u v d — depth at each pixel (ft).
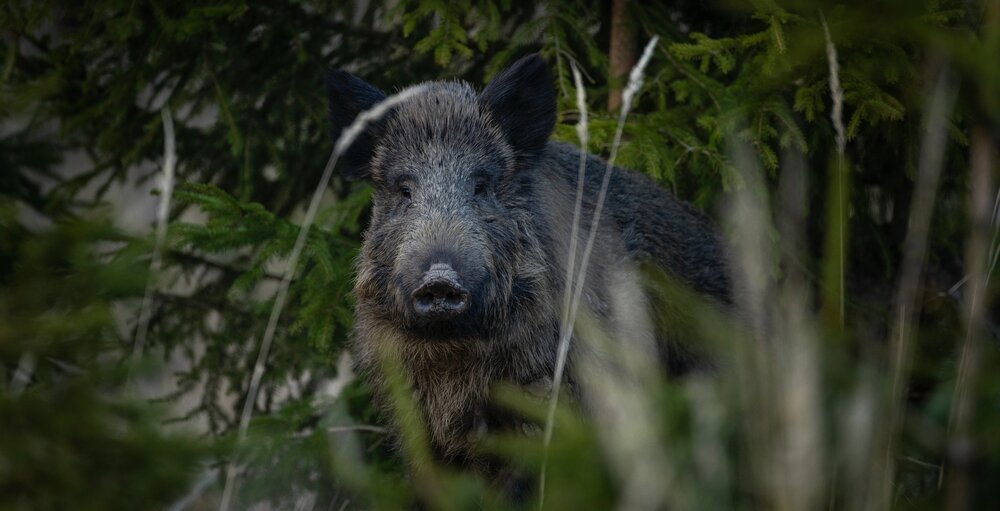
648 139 39.42
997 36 15.60
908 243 15.29
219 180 49.19
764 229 18.37
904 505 13.96
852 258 44.06
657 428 13.79
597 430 14.35
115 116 45.70
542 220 33.91
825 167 39.96
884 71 32.01
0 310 16.55
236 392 47.34
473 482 16.52
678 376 35.29
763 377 13.78
